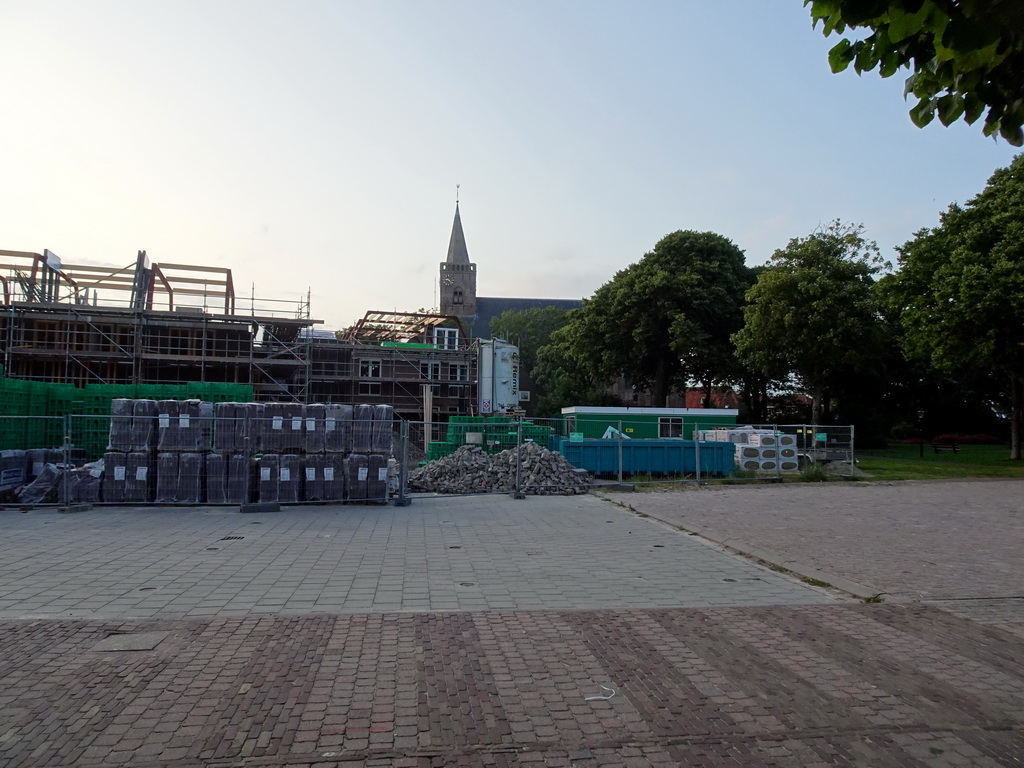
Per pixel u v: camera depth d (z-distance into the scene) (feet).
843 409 143.84
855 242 111.86
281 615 19.65
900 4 9.66
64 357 100.99
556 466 55.57
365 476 44.65
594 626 19.11
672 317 128.57
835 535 34.68
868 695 14.56
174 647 16.75
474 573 25.64
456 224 311.27
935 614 20.76
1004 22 9.27
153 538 31.91
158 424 42.70
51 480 42.34
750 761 11.73
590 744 12.24
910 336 93.81
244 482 42.57
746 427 75.36
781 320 108.27
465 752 11.87
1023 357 85.05
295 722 12.83
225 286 114.01
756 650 17.34
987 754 12.03
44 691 14.03
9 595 21.57
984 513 43.55
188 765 11.23
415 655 16.51
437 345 154.40
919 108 11.96
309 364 115.65
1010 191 81.87
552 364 193.67
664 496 51.88
